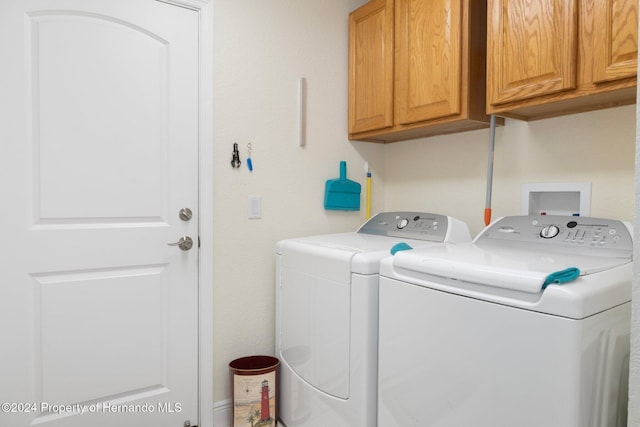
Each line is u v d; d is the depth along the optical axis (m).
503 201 1.79
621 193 1.42
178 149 1.74
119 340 1.63
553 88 1.29
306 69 2.07
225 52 1.83
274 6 1.96
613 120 1.44
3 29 1.41
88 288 1.57
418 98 1.78
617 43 1.15
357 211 2.28
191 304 1.78
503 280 0.90
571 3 1.24
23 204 1.46
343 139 2.22
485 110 1.68
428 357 1.08
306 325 1.58
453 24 1.62
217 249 1.83
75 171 1.54
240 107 1.87
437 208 2.09
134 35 1.63
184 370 1.77
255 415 1.72
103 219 1.60
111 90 1.59
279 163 2.00
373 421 1.31
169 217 1.73
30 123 1.46
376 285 1.30
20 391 1.46
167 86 1.71
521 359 0.87
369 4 2.03
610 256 1.13
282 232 2.01
